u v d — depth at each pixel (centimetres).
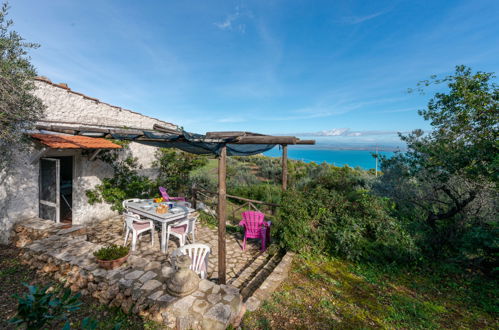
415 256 434
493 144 370
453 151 420
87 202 621
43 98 527
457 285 381
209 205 828
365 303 330
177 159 873
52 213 578
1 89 340
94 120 640
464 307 329
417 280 398
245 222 536
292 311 305
